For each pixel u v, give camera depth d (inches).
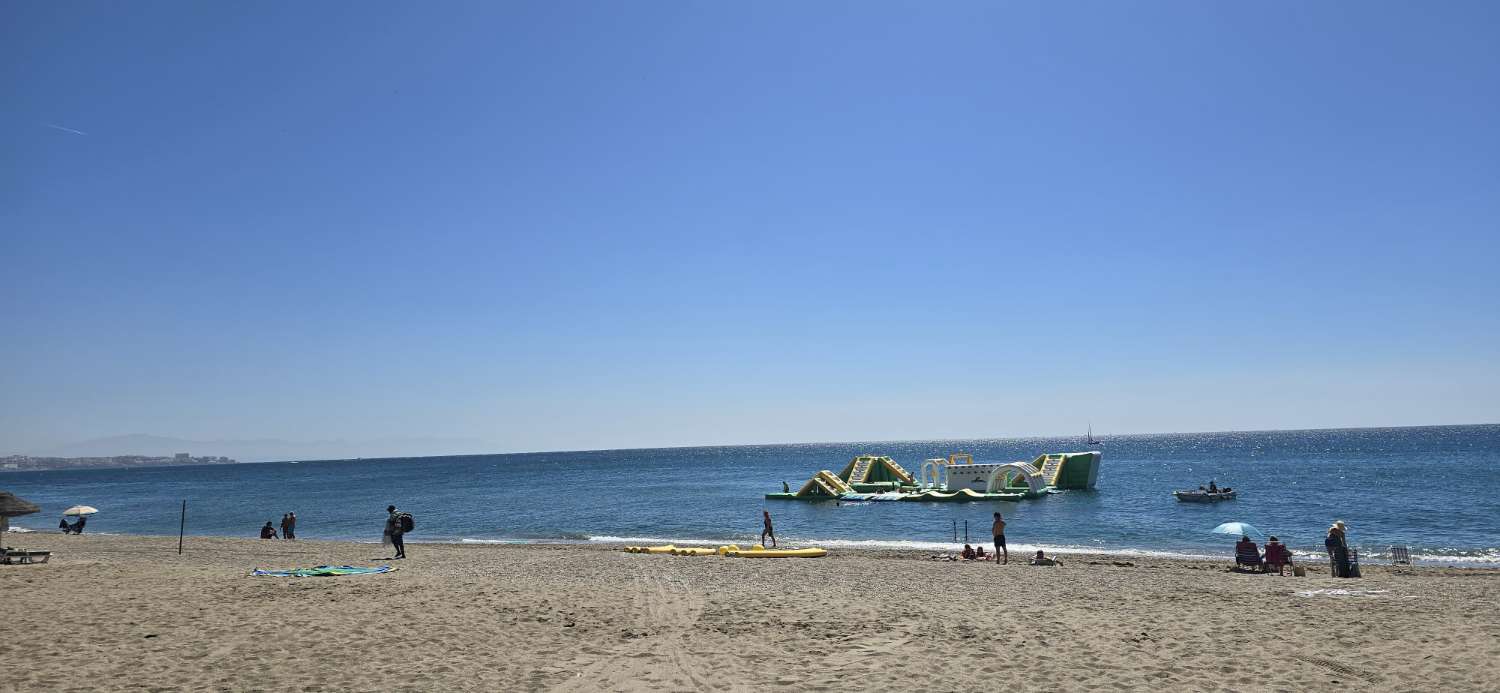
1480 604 599.2
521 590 669.3
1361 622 522.9
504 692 377.7
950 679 398.9
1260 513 1812.3
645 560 1022.4
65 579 733.9
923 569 911.7
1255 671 405.4
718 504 2390.5
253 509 2719.0
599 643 475.8
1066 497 2271.2
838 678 401.1
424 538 1715.1
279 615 551.5
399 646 464.1
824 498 2349.9
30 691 366.6
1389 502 1971.0
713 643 476.7
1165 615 561.9
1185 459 5123.0
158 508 2938.0
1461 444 6117.1
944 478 2536.9
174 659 429.1
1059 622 534.3
